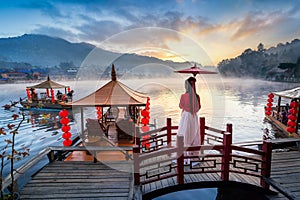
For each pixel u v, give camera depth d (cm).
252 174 357
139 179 337
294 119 825
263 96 2256
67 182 367
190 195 448
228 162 352
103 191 339
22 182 493
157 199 433
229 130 428
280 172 398
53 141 966
